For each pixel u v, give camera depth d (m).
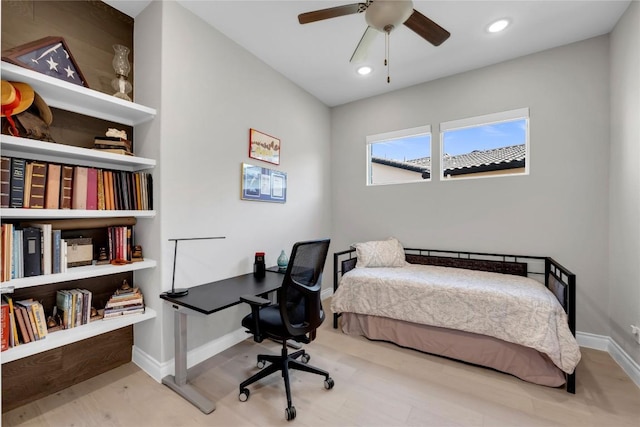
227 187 2.41
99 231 1.96
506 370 2.02
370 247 3.13
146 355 2.02
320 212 3.74
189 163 2.10
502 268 2.76
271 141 2.89
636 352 1.95
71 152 1.59
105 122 2.00
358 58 2.18
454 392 1.82
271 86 2.90
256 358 2.25
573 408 1.66
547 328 1.86
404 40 2.45
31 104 1.58
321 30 2.33
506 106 2.79
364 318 2.64
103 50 2.01
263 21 2.23
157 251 1.94
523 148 2.79
